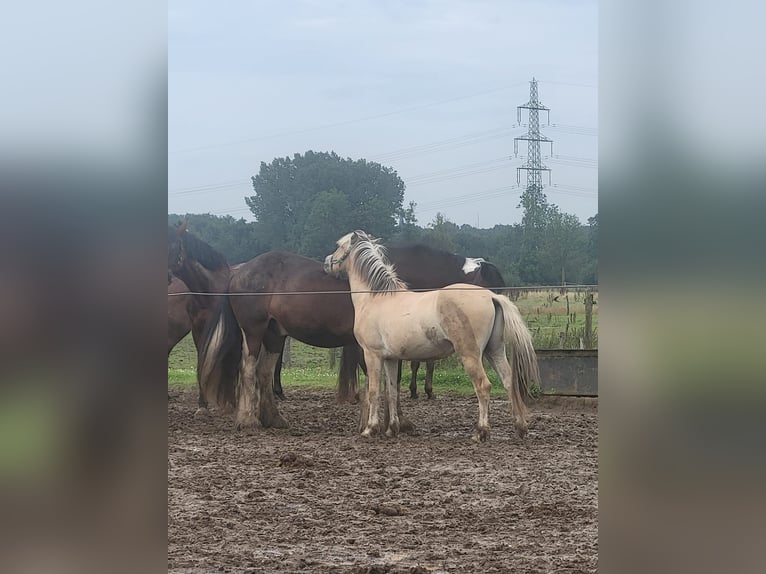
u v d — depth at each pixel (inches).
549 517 244.2
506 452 362.3
